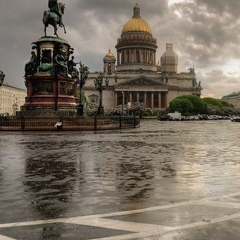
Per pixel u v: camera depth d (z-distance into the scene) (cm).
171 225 931
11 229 905
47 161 2061
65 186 1415
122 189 1363
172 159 2172
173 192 1313
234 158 2234
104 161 2070
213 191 1330
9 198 1225
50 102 5628
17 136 3919
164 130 5650
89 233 873
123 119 6250
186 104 18300
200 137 4072
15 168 1825
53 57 5828
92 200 1200
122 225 933
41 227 919
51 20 6047
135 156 2298
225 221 966
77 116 5394
